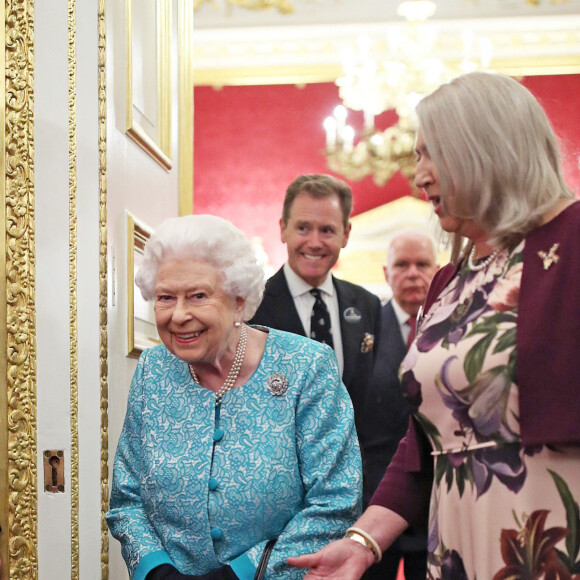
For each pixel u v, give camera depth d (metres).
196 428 1.89
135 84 2.61
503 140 1.56
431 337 1.66
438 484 1.65
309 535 1.80
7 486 2.21
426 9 7.35
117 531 1.95
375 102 7.57
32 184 2.26
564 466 1.43
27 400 2.23
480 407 1.52
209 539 1.82
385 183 7.64
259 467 1.84
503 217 1.55
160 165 2.87
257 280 1.90
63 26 2.30
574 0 7.22
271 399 1.90
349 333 2.91
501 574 1.47
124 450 2.02
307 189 2.87
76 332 2.26
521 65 7.74
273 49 7.88
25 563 2.21
